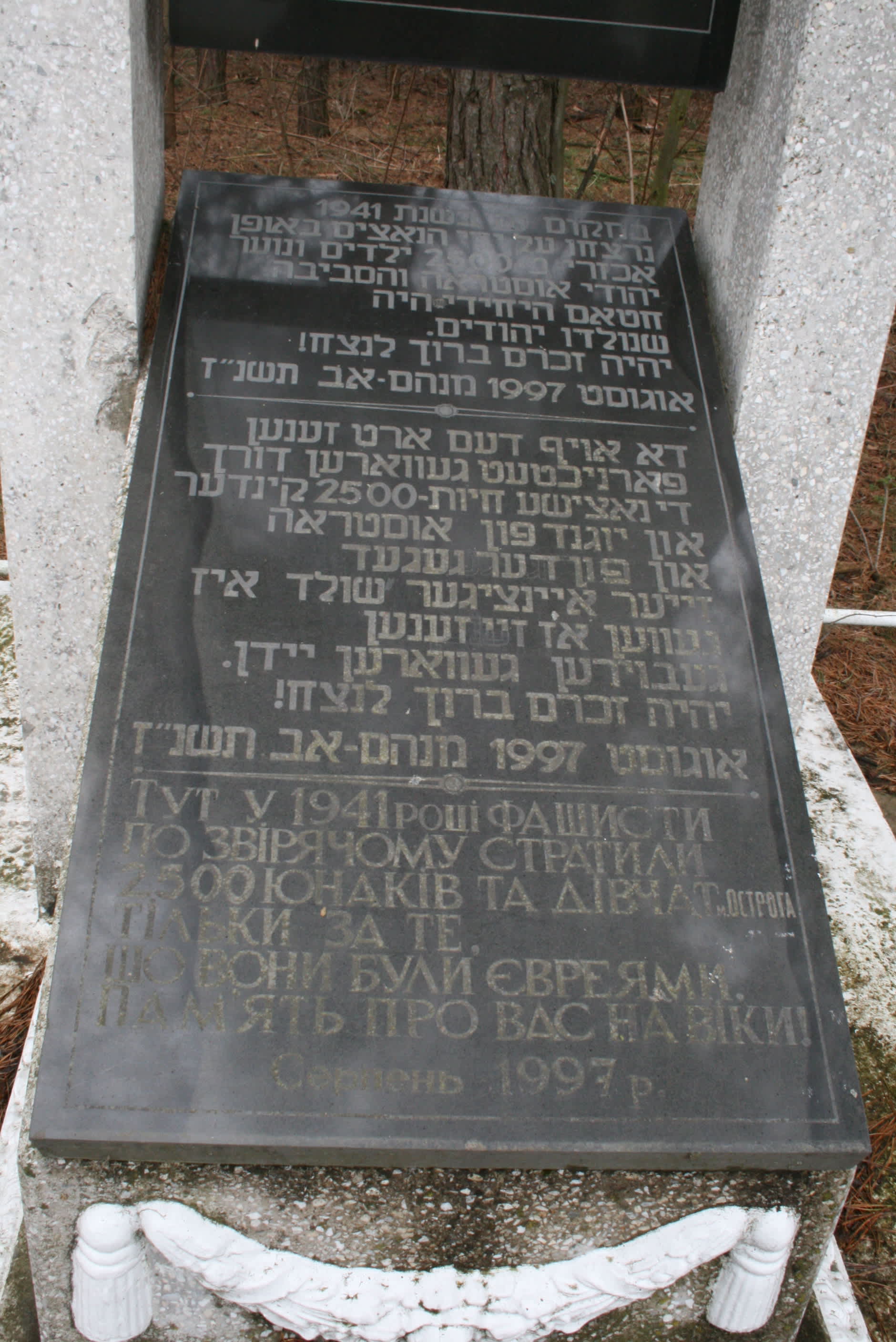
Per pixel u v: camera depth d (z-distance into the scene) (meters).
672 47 2.57
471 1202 1.82
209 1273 1.82
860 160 2.34
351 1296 1.85
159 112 2.59
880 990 2.88
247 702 2.07
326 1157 1.72
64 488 2.56
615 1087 1.80
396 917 1.90
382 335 2.50
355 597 2.20
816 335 2.50
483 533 2.31
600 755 2.11
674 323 2.63
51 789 2.88
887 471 5.82
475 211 2.71
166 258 2.62
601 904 1.96
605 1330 2.01
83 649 2.74
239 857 1.93
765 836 2.07
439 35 2.51
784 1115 1.82
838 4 2.20
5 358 2.42
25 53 2.15
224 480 2.28
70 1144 1.68
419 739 2.08
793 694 2.98
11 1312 2.05
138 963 1.82
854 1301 2.21
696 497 2.41
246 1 2.45
